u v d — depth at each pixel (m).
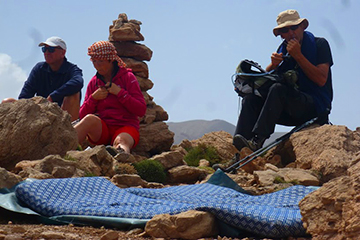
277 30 10.02
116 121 9.22
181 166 8.66
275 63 9.78
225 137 11.86
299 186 5.98
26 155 7.90
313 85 9.93
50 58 10.92
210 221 4.43
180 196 5.79
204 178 8.62
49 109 8.28
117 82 9.27
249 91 9.84
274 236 4.41
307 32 10.07
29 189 5.02
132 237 4.32
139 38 12.70
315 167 8.66
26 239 3.89
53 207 4.89
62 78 11.05
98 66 9.16
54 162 6.84
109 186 5.50
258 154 9.13
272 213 4.54
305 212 3.90
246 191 6.84
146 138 11.84
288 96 9.63
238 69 9.81
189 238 4.32
